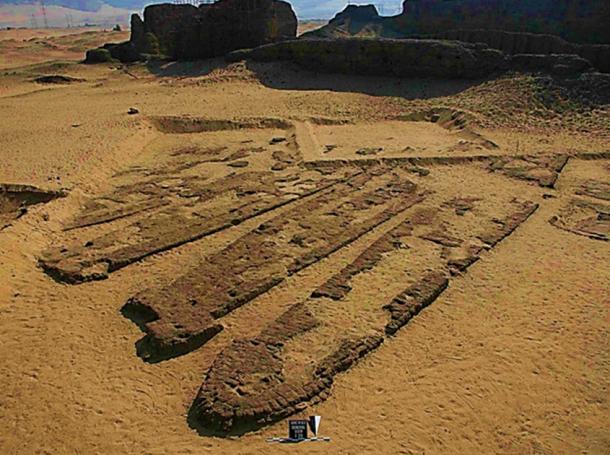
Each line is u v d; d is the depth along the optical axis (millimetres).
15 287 14242
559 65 33469
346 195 20422
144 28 55312
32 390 10695
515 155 25266
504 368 11273
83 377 11055
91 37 96250
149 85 42531
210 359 11531
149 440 9516
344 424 9812
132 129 28594
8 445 9445
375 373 11078
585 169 23875
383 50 39219
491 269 15211
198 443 9438
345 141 28125
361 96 36188
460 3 54125
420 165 24375
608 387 10820
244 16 48500
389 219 18406
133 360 11555
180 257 15961
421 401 10367
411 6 59312
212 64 46250
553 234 17469
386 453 9219
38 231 17094
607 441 9555
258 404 9906
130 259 15492
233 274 14547
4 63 65625
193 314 12641
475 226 17750
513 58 35875
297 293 13961
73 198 19750
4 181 20750
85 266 15023
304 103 34906
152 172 23438
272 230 17281
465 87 35562
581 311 13297
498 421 9953
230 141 28328
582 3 43875
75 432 9703
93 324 12781
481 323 12781
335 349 11484
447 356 11625
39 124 30188
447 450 9312
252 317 12961
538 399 10484
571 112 30391
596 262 15688
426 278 14266
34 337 12297
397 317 12641
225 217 18438
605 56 34094
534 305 13539
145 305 13016
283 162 24609
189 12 54531
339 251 16203
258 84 40250
